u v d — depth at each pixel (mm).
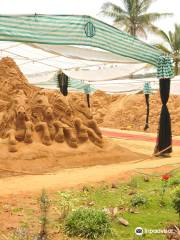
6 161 13312
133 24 41562
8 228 7266
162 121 16734
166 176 9047
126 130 34250
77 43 13164
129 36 15148
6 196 9539
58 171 13352
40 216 7781
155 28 41500
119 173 12430
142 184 10953
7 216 7973
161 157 16469
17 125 14820
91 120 16609
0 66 18500
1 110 16219
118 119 39000
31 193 9875
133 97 40906
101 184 10984
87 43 13453
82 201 9156
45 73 28328
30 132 14617
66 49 17062
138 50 15711
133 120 37719
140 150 19422
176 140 24953
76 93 42812
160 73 16719
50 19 12539
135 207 8664
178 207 7547
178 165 13836
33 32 12227
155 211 8414
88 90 34125
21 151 13984
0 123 15203
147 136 27719
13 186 10703
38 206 8734
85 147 15539
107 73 28344
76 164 14477
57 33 12703
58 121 15625
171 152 16828
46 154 14273
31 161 13719
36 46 16766
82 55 18109
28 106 15422
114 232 7035
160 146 16703
